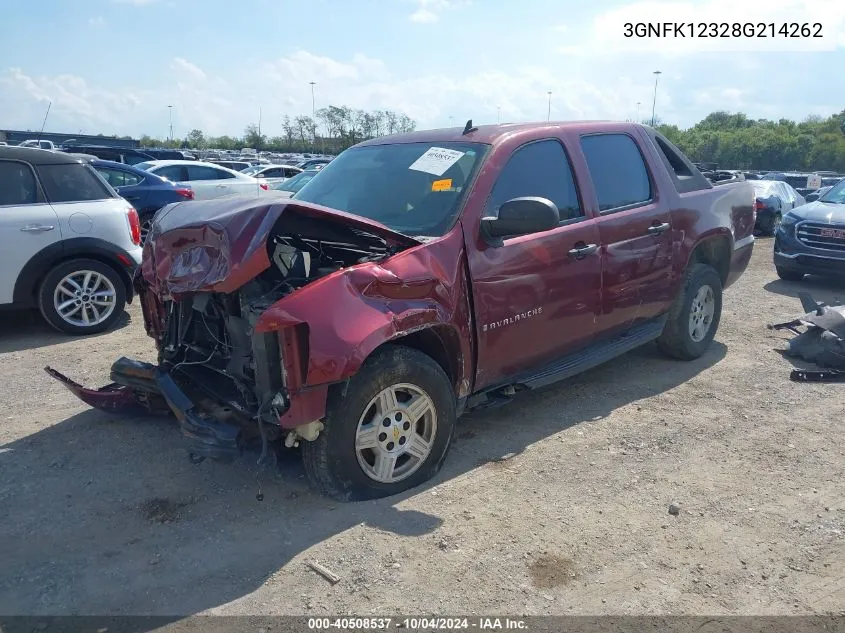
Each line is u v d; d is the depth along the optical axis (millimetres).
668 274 5496
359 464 3635
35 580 3074
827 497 3848
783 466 4207
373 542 3350
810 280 10453
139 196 12812
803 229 9695
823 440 4570
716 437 4605
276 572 3133
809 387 5562
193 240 3656
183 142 75875
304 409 3350
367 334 3414
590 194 4832
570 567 3191
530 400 5238
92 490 3857
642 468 4160
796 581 3127
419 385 3758
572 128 4953
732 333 7199
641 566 3209
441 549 3305
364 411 3568
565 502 3756
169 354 4309
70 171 7168
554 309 4508
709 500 3801
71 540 3383
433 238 3928
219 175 16719
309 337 3281
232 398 3754
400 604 2928
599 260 4781
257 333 3357
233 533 3428
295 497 3762
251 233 3408
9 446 4398
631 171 5289
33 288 6906
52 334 7148
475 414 4953
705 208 5852
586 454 4336
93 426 4711
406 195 4363
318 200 4691
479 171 4230
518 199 3904
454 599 2965
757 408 5113
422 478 3908
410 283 3656
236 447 3396
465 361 4031
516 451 4363
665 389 5492
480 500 3758
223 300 3770
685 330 5906
